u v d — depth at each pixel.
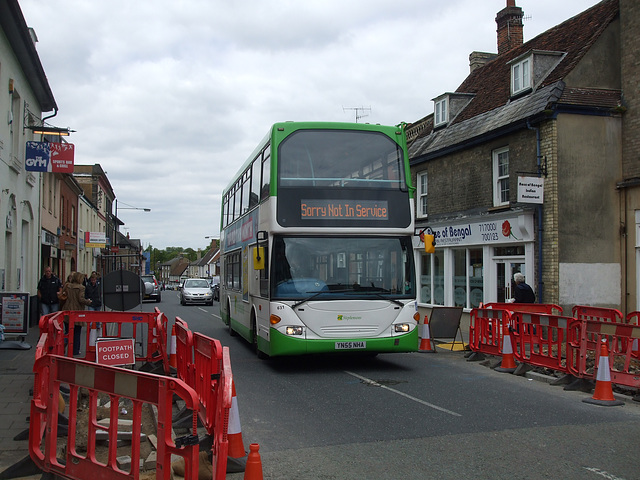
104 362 8.20
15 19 14.70
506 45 23.36
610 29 15.72
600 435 6.62
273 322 10.24
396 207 10.81
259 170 12.06
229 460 5.40
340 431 6.77
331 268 10.46
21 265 19.39
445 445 6.21
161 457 4.08
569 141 14.73
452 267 19.17
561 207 14.55
